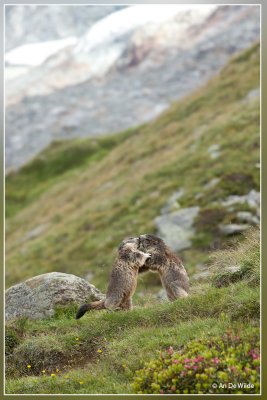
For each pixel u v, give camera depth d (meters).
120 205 141.50
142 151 173.12
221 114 161.12
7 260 146.75
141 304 55.56
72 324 49.56
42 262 138.12
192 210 118.88
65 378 43.41
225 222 110.06
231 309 44.59
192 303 47.22
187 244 108.25
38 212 187.25
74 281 54.41
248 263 49.28
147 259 51.19
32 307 53.00
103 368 43.19
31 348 47.38
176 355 40.34
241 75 177.75
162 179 140.75
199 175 132.00
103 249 128.25
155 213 128.25
